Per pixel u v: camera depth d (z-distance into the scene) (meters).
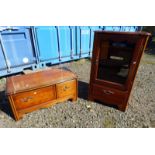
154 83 4.36
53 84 2.72
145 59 7.25
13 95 2.39
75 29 5.44
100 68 2.93
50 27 4.75
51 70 3.32
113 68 2.87
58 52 5.30
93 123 2.65
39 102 2.75
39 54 4.79
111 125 2.61
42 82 2.66
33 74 3.06
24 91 2.46
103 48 2.72
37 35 4.48
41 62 4.94
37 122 2.66
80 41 5.80
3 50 3.93
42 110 2.98
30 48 4.53
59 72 3.17
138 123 2.67
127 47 2.55
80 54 6.09
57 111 2.96
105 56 2.84
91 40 6.22
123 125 2.62
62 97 3.01
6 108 3.02
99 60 2.82
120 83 2.84
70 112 2.94
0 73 4.11
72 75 3.02
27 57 4.54
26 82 2.66
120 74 2.86
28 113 2.88
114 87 2.82
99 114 2.89
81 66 5.77
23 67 4.53
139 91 3.84
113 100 2.98
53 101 2.92
